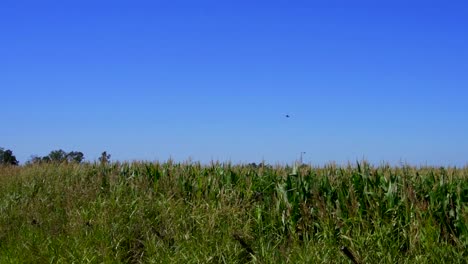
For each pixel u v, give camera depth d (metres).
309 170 13.53
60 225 12.78
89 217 12.59
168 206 12.82
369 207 11.46
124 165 16.97
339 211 11.25
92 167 17.52
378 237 10.09
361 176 12.41
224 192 13.34
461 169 13.92
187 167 15.82
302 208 11.75
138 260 11.21
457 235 10.31
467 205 11.04
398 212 10.92
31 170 18.41
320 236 10.86
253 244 11.19
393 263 9.60
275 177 14.25
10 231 13.23
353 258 9.28
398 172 13.24
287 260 10.07
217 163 15.59
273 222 11.80
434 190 11.47
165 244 11.50
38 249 11.77
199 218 11.98
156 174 15.48
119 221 12.21
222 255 10.70
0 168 19.98
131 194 13.98
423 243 9.87
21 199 15.48
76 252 11.21
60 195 15.04
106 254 11.07
